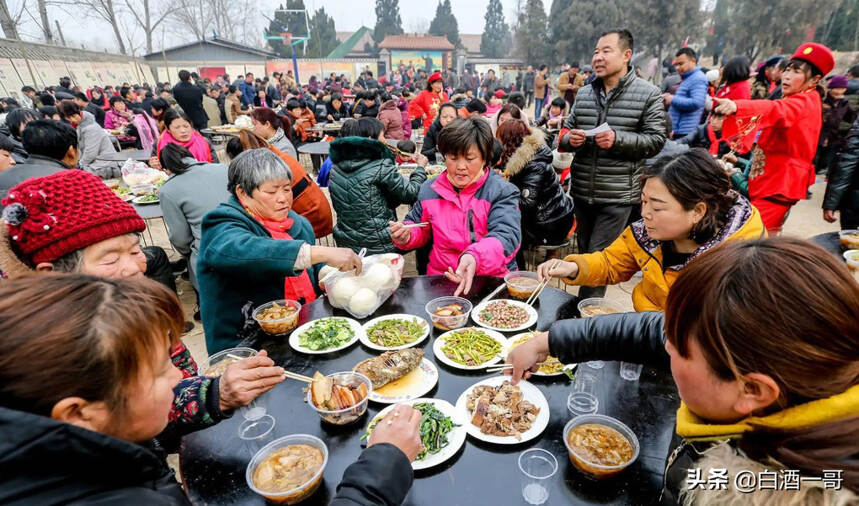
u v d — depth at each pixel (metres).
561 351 1.34
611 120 3.21
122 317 0.64
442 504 1.07
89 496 0.61
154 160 5.68
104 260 1.30
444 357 1.68
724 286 0.62
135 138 8.91
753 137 3.76
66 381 0.58
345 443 1.28
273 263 1.81
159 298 0.73
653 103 3.10
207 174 3.42
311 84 23.66
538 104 15.45
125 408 0.67
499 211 2.46
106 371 0.61
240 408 1.43
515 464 1.18
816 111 2.87
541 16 33.25
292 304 1.99
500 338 1.78
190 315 3.98
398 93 18.70
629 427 1.29
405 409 1.07
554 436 1.27
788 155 3.01
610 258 2.09
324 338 1.79
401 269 2.21
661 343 1.21
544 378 1.52
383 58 45.31
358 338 1.83
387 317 1.96
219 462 1.22
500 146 3.55
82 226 1.23
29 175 2.96
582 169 3.42
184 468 1.21
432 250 2.68
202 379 1.29
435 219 2.58
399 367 1.53
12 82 14.73
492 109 10.98
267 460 1.19
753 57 24.36
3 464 0.53
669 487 0.86
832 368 0.56
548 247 3.75
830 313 0.55
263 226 2.05
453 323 1.88
